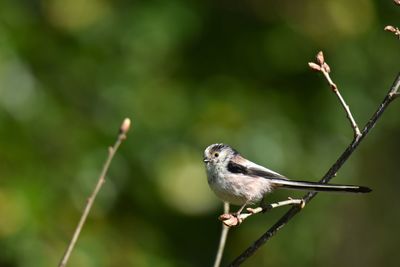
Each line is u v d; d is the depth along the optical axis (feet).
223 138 43.21
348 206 54.19
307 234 44.88
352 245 54.34
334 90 23.91
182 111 43.80
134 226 43.14
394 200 54.85
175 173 42.45
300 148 44.24
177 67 45.50
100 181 20.01
